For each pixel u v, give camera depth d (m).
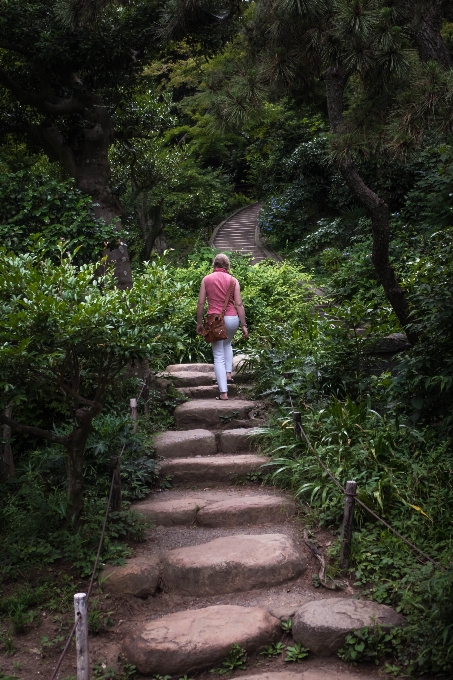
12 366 3.69
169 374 7.49
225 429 6.42
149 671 3.21
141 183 13.76
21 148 9.68
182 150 19.36
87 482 5.16
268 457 5.54
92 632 3.56
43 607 3.74
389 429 5.19
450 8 5.67
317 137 17.64
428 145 9.82
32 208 6.68
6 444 5.42
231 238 20.27
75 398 4.09
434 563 3.39
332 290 10.98
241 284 11.80
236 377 7.51
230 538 4.27
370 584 3.79
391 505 4.37
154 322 4.10
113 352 3.96
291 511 4.71
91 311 3.64
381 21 4.33
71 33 7.37
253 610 3.54
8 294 3.87
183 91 23.89
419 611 3.36
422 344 5.00
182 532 4.59
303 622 3.36
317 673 3.12
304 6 4.49
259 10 5.36
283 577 3.89
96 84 8.26
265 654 3.34
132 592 3.83
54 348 3.82
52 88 8.24
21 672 3.21
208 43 7.30
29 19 7.38
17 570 4.00
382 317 6.47
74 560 4.10
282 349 7.28
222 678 3.18
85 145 7.90
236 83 5.05
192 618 3.49
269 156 23.98
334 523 4.44
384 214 5.36
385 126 4.62
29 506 4.64
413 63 4.58
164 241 18.66
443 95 4.19
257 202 26.27
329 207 17.72
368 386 6.29
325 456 5.01
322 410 5.63
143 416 6.35
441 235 6.02
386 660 3.20
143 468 5.29
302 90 5.97
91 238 6.80
